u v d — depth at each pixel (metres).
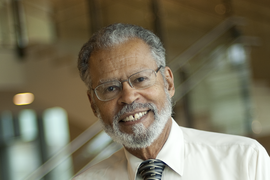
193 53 4.58
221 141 1.23
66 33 5.56
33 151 6.93
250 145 1.16
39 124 6.94
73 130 6.67
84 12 5.42
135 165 1.22
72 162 4.09
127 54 1.18
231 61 4.85
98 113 1.28
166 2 5.49
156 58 1.23
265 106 5.84
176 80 4.20
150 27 5.16
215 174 1.16
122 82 1.17
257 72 6.04
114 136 1.22
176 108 4.09
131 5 5.41
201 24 5.78
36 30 5.42
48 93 5.25
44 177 4.06
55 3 5.59
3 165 6.75
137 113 1.16
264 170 1.11
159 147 1.22
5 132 6.60
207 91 4.47
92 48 1.23
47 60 5.24
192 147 1.24
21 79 5.05
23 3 5.30
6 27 5.08
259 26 6.29
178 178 1.19
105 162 1.40
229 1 5.72
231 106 4.64
